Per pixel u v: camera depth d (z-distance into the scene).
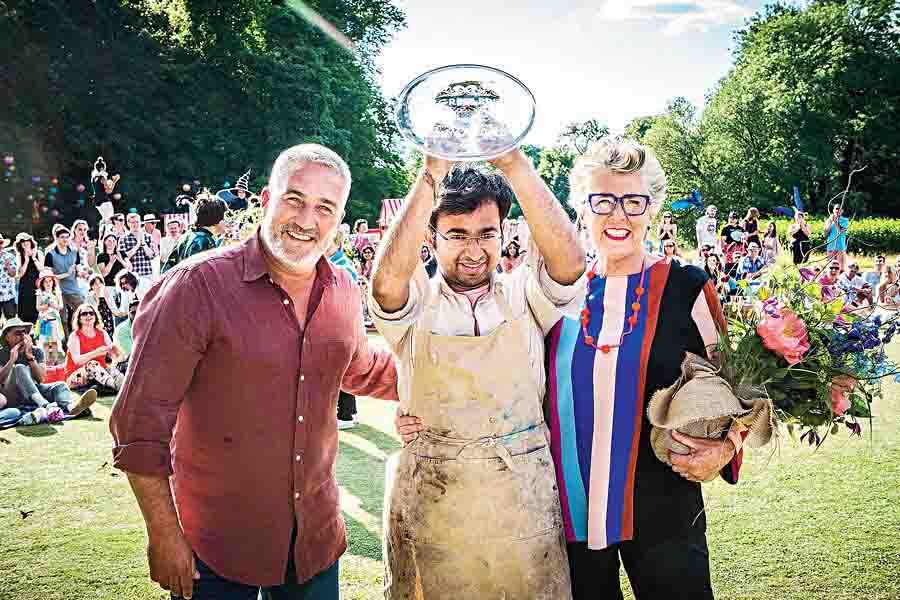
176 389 2.25
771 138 46.69
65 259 10.52
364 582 3.81
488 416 2.30
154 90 34.97
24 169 32.62
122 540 4.36
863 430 6.47
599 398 2.50
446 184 2.29
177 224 13.07
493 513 2.27
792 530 4.38
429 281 2.43
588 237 2.64
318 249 2.32
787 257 2.75
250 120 36.91
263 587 2.52
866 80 45.53
